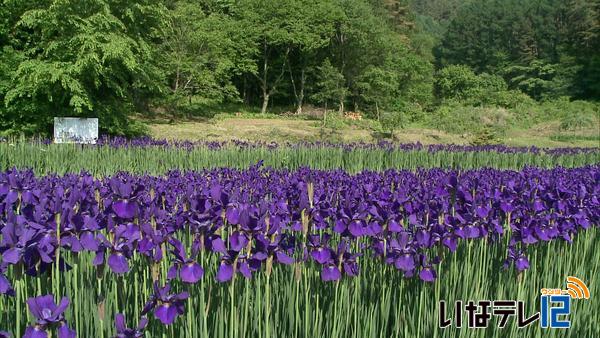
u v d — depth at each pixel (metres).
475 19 96.62
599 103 65.88
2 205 3.70
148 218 3.49
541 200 5.15
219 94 39.97
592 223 5.06
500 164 17.97
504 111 45.75
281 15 45.44
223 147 16.02
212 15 44.09
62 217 2.93
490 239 4.67
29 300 2.41
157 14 22.97
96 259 2.99
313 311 3.50
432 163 17.36
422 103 58.94
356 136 32.31
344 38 48.34
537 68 82.38
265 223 3.10
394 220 3.88
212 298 3.32
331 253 3.36
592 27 76.69
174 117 36.19
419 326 3.44
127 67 20.91
